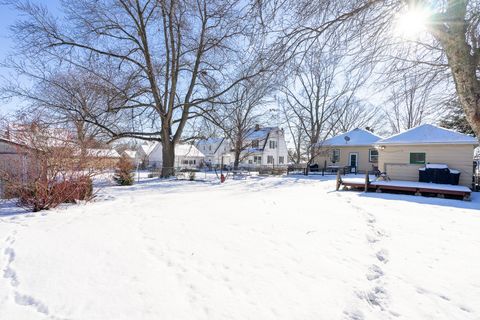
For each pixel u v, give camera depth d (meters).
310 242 4.53
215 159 48.31
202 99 19.14
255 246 4.30
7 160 7.45
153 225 5.50
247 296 2.82
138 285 3.00
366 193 11.23
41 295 2.74
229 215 6.46
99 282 3.05
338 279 3.25
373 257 3.95
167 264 3.58
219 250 4.11
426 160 13.79
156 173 22.03
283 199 9.23
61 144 7.93
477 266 3.65
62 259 3.68
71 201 8.31
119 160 14.41
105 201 8.76
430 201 9.10
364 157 24.88
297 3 3.08
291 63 3.42
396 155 14.53
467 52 2.56
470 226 5.66
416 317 2.54
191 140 21.81
